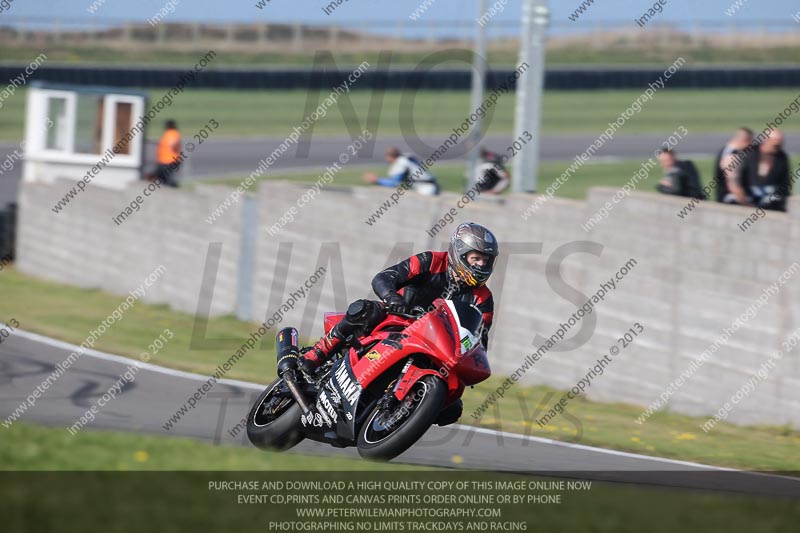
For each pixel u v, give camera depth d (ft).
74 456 63.57
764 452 91.50
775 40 523.70
